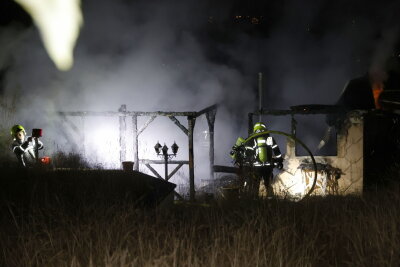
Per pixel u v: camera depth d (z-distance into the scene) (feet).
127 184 31.12
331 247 23.49
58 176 31.40
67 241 20.71
